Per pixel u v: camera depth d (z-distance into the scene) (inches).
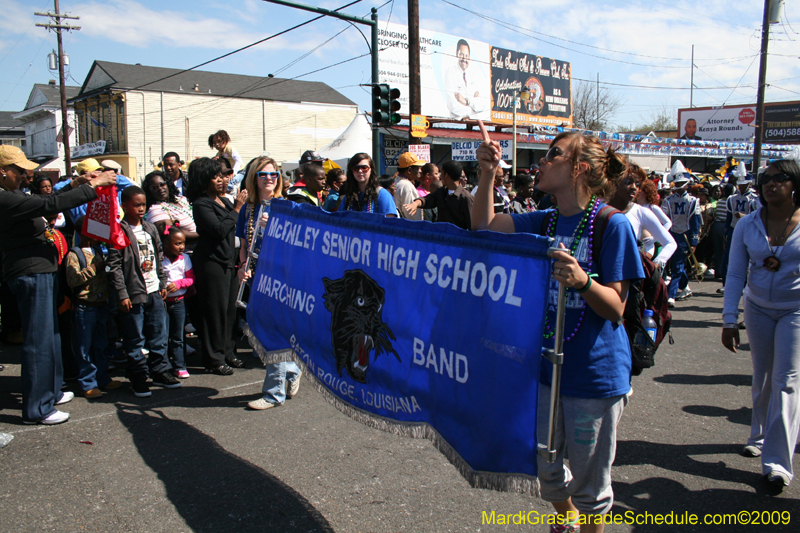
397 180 279.4
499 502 122.2
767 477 126.8
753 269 132.9
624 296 83.0
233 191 302.2
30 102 2137.1
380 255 106.5
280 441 151.8
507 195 331.6
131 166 1488.7
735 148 1162.0
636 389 196.9
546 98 1076.5
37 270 156.9
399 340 101.0
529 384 79.7
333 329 118.1
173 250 199.3
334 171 253.3
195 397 185.9
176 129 1560.0
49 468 135.4
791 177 123.0
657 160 1109.7
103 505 119.1
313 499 122.4
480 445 86.4
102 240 169.6
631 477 134.1
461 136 838.5
